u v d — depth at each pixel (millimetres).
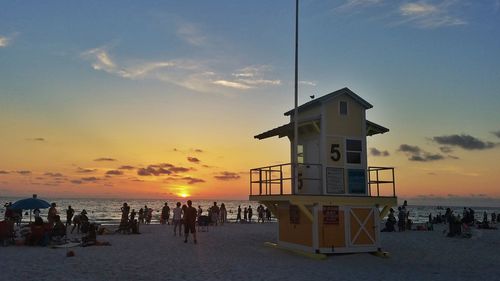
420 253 20109
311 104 19516
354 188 18812
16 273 12719
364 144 19359
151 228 30500
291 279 13016
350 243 18078
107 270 13617
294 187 18109
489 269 16156
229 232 28531
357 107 19641
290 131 21062
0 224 19016
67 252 16250
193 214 21344
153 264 14945
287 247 19656
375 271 14898
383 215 18938
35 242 19156
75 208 131750
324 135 18688
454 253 20375
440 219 42094
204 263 15469
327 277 13508
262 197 19828
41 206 19359
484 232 31672
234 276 13219
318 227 17594
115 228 30703
